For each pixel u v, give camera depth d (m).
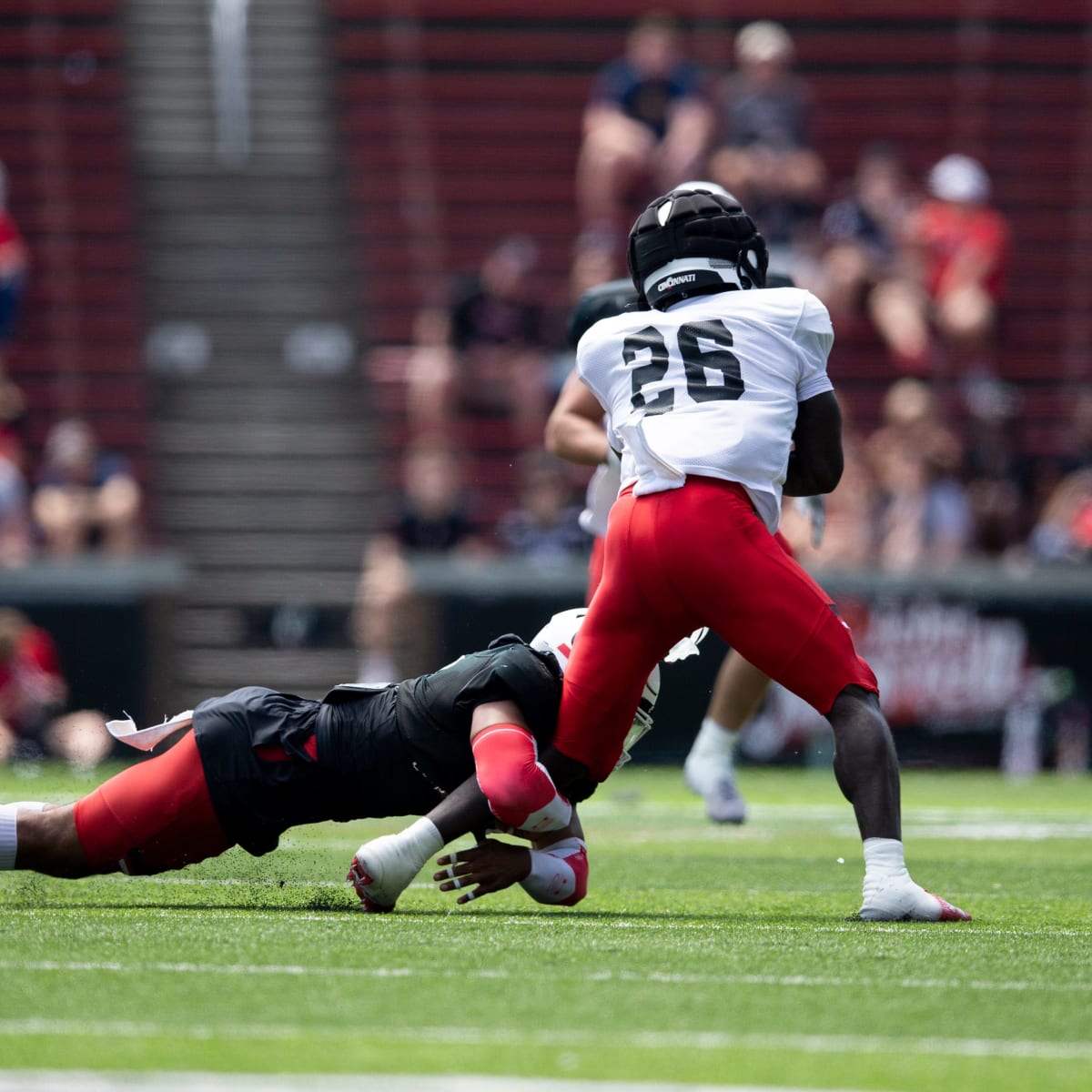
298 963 10.73
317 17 66.38
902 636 41.28
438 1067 7.98
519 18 66.25
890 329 53.56
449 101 65.00
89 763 39.84
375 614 42.72
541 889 14.11
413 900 15.13
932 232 54.69
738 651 13.84
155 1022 8.89
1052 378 58.03
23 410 55.03
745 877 18.42
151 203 61.44
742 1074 7.96
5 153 61.94
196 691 50.09
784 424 13.93
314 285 59.66
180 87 64.75
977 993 10.11
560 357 52.66
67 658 40.59
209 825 13.63
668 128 56.97
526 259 54.84
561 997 9.68
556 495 44.19
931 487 45.09
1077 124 64.75
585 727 13.84
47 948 11.22
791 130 55.12
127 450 54.62
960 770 41.50
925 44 65.69
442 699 13.76
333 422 55.53
